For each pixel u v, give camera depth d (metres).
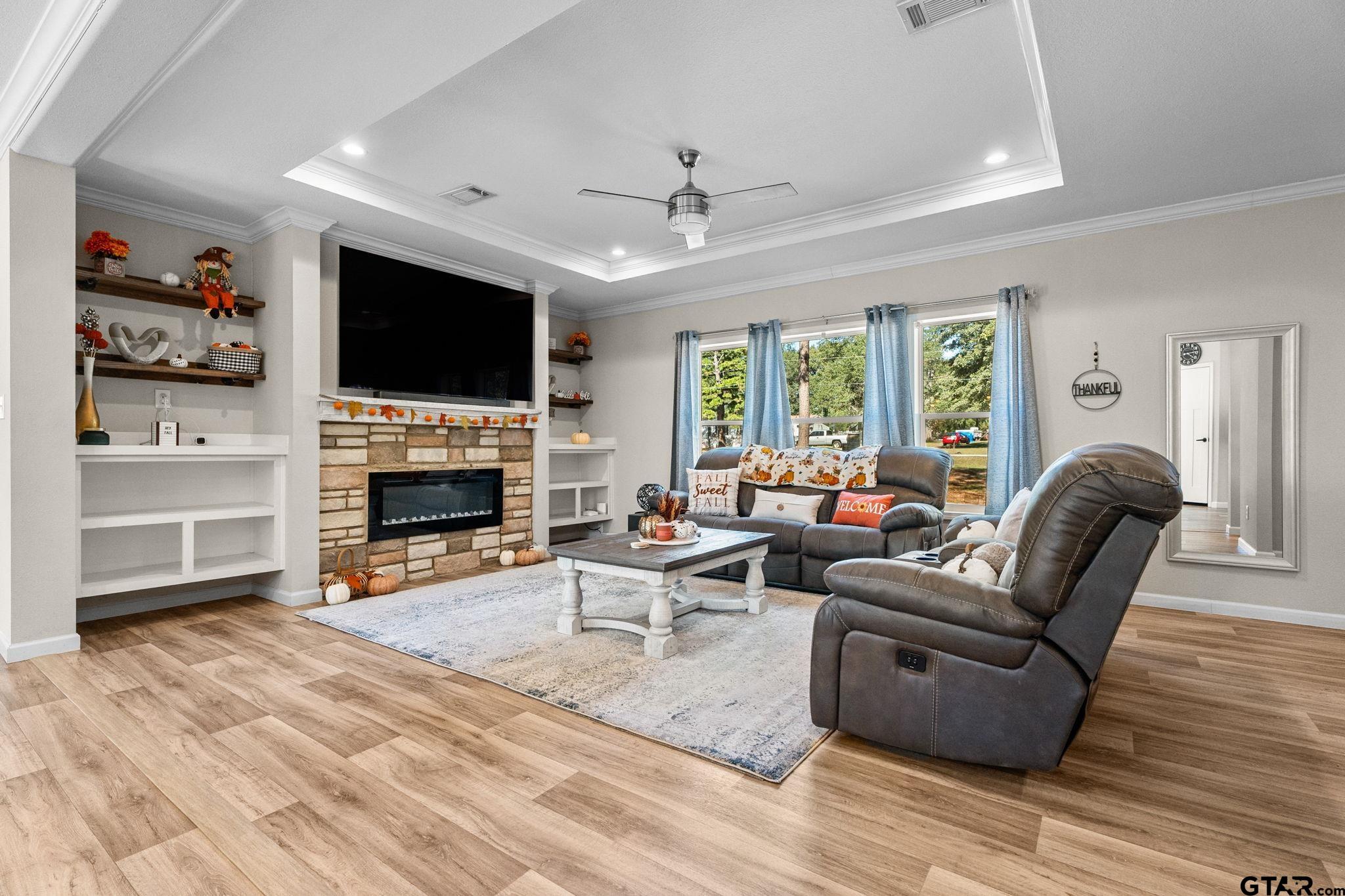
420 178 3.85
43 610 2.99
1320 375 3.60
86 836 1.62
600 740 2.16
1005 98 2.99
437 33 2.23
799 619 3.60
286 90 2.58
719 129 3.27
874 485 4.66
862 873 1.48
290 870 1.49
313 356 4.03
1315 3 2.14
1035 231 4.37
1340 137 3.09
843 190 4.06
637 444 6.51
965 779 1.92
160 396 3.80
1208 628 3.54
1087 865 1.51
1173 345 3.98
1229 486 3.84
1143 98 2.74
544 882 1.45
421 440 4.74
